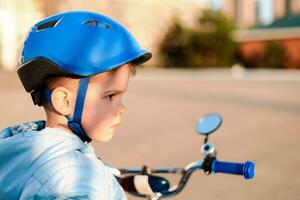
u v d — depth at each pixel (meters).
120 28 1.21
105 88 1.15
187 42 42.69
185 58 43.00
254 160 6.30
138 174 1.80
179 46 43.00
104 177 1.10
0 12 25.42
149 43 44.53
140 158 6.30
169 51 43.31
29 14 26.88
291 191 4.99
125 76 1.19
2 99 12.70
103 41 1.15
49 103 1.17
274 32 42.44
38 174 1.06
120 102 1.19
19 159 1.10
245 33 44.44
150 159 6.26
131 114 10.48
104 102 1.16
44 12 27.80
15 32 26.05
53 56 1.12
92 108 1.15
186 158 6.34
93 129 1.16
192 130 8.45
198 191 4.98
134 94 15.12
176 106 12.09
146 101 13.20
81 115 1.14
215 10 42.53
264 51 42.56
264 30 43.50
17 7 26.25
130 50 1.18
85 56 1.12
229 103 12.71
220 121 1.81
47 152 1.08
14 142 1.12
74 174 1.05
